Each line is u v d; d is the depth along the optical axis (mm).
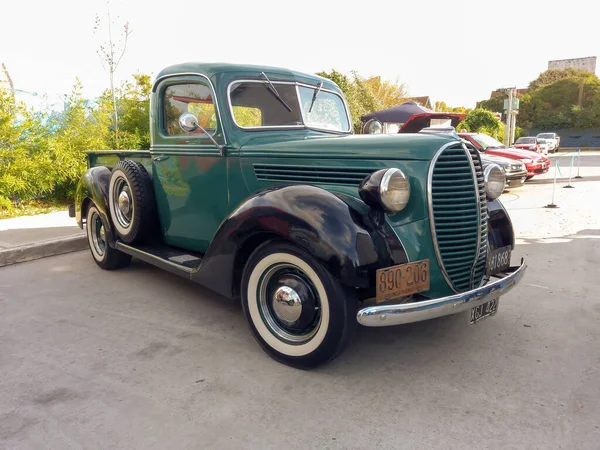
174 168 4082
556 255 5602
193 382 2871
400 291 2701
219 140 3646
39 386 2838
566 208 8836
